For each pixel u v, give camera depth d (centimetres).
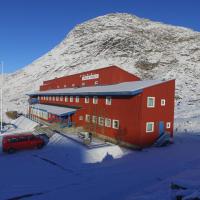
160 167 2300
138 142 3128
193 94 10250
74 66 15188
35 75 15675
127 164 2497
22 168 2573
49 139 3847
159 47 16525
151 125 3247
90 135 3603
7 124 6034
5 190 1914
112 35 17950
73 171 2419
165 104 3394
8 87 14650
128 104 3312
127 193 1677
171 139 3406
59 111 4709
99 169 2386
